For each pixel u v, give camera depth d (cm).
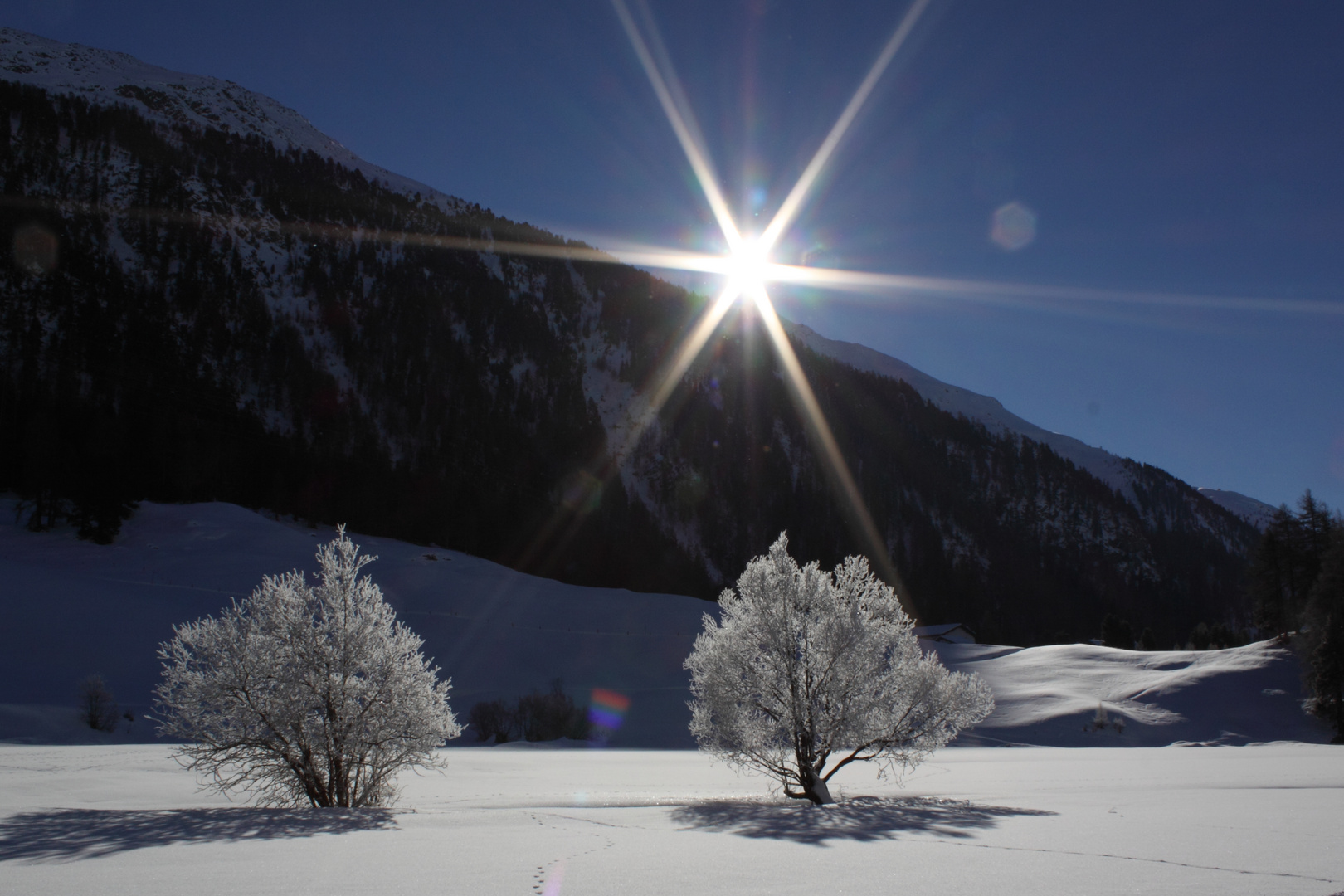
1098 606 19050
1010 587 19000
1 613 6131
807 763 1578
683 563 16138
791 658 1605
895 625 1677
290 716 1392
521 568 13488
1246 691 5894
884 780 2198
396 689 1477
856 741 1577
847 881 632
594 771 2694
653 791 1895
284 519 12081
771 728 1606
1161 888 595
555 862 739
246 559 8912
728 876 657
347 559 1523
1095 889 589
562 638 8375
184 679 1398
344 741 1427
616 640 8512
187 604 7162
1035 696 6162
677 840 902
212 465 12194
